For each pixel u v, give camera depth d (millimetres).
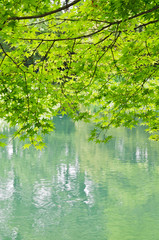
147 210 10961
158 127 7379
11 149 19656
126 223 10016
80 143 21328
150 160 16859
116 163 16406
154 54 6965
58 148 19812
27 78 6809
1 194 12156
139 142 21562
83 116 7191
